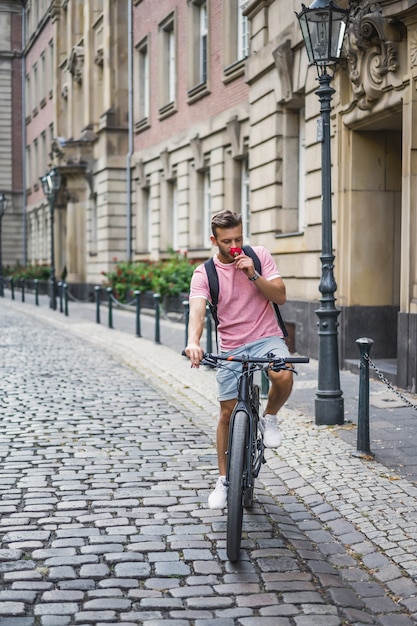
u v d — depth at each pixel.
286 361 4.50
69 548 4.62
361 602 4.02
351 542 4.79
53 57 43.03
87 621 3.73
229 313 4.93
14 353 14.30
